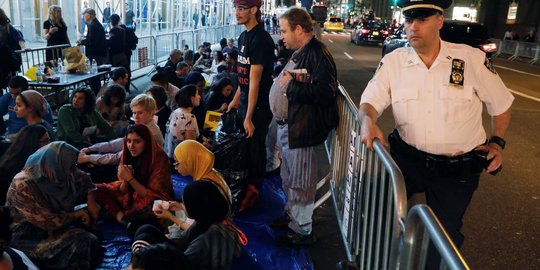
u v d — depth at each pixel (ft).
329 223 14.33
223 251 8.93
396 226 6.68
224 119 15.83
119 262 11.64
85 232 11.43
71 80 23.85
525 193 17.43
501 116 8.47
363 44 101.09
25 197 10.71
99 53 32.24
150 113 15.69
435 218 5.23
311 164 11.96
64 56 26.84
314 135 11.57
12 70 23.18
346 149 12.07
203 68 33.73
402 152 8.73
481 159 8.23
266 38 13.44
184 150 11.28
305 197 12.34
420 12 7.91
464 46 8.45
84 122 16.63
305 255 12.20
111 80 23.31
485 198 16.79
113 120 18.98
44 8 41.70
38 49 27.68
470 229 14.28
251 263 11.72
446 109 8.23
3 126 18.52
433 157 8.36
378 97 8.75
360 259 9.93
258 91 13.58
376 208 8.61
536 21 113.09
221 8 93.97
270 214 14.69
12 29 26.96
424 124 8.35
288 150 12.13
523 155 22.63
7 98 18.07
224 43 41.93
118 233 13.08
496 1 126.21
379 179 8.46
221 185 11.34
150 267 6.93
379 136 8.07
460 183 8.43
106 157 15.10
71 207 11.43
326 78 11.08
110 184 13.60
